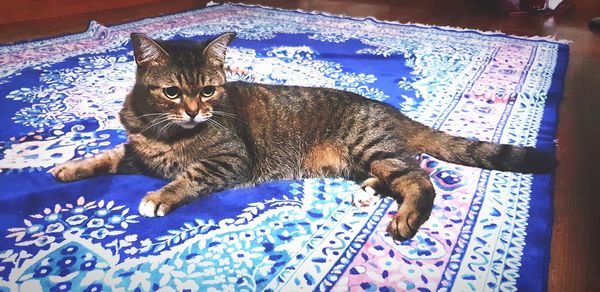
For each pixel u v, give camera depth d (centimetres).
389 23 349
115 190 137
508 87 228
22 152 159
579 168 160
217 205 132
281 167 148
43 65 244
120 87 219
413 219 122
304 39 304
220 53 140
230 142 141
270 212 130
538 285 105
